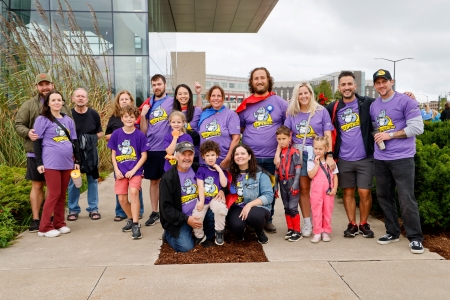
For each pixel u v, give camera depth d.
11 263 3.98
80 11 13.60
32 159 5.16
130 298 3.17
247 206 4.50
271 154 5.12
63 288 3.36
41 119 4.86
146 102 5.77
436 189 4.85
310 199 4.70
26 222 5.60
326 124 4.77
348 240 4.68
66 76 9.13
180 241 4.33
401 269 3.70
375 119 4.56
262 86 5.03
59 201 5.10
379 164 4.50
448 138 7.36
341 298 3.14
